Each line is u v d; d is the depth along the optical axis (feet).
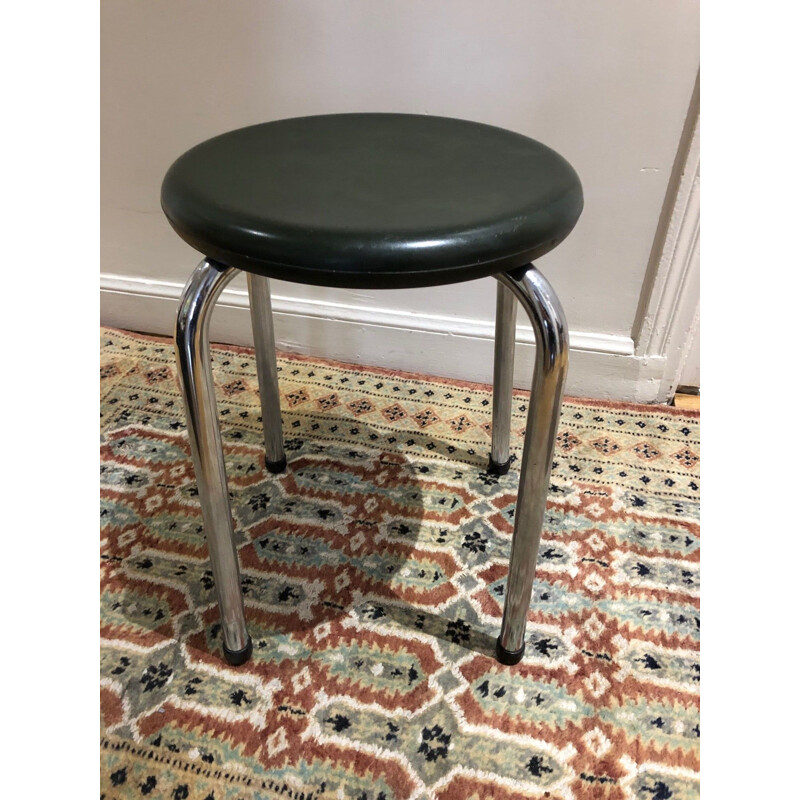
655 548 2.47
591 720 1.92
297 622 2.20
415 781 1.78
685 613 2.23
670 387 3.22
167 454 2.93
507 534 2.54
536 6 2.42
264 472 2.84
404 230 1.31
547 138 2.69
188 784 1.77
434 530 2.56
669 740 1.87
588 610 2.24
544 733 1.89
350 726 1.90
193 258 3.52
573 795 1.75
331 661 2.08
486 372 3.40
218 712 1.94
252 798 1.75
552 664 2.07
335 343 3.53
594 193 2.77
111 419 3.14
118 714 1.93
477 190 1.49
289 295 3.46
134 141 3.19
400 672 2.05
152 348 3.67
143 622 2.20
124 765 1.81
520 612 1.97
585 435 3.04
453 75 2.64
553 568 2.39
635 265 2.91
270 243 1.33
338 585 2.33
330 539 2.51
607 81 2.51
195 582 2.34
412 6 2.52
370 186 1.51
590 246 2.90
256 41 2.75
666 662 2.08
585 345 3.15
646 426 3.10
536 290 1.51
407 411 3.22
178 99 3.00
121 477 2.80
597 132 2.63
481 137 1.84
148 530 2.55
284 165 1.63
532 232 1.39
